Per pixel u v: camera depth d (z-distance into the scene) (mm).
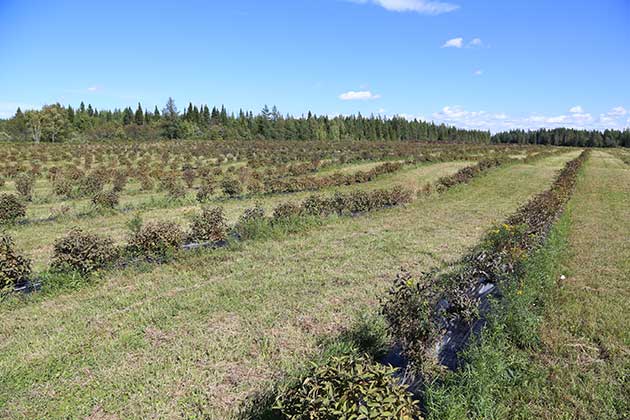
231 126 81125
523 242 7906
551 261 8188
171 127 72375
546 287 7105
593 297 6820
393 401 2947
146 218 14188
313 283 7629
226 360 5066
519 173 30906
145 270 8258
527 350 5168
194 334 5688
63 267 7566
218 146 53031
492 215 14656
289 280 7750
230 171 29844
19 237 11461
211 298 6914
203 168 29344
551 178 28000
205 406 4180
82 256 7680
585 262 8875
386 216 14320
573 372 4699
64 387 4527
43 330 5883
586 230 12297
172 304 6680
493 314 5266
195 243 9898
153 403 4242
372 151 48031
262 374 4750
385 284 7602
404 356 4559
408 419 2980
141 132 72500
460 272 6664
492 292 6199
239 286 7445
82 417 4059
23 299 6824
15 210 13102
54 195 19094
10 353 5234
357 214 14391
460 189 21734
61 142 60125
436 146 64688
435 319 4734
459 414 3555
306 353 5184
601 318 6055
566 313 6195
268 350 5258
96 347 5379
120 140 63625
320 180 21891
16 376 4703
